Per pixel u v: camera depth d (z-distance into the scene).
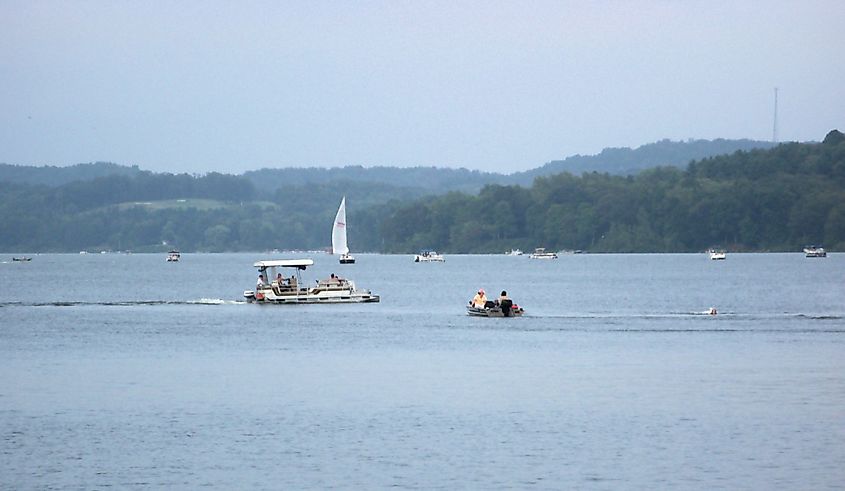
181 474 139.25
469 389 197.25
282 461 144.75
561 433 159.75
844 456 147.38
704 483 135.50
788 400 185.50
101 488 133.62
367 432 160.62
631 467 141.88
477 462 144.00
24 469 141.38
